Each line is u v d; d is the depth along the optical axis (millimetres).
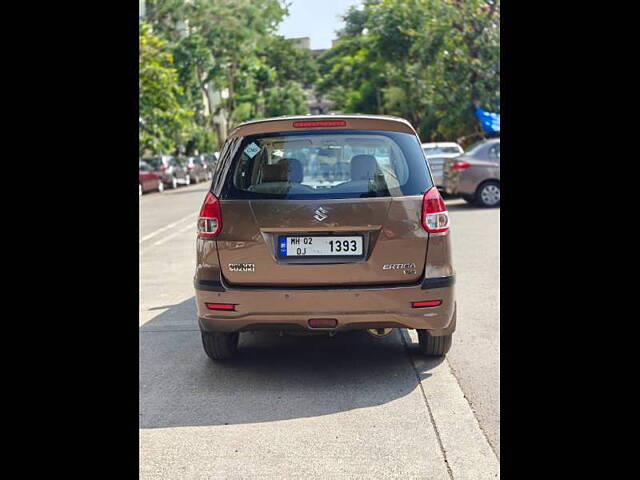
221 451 4070
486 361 5684
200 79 57094
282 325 5191
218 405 4832
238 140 5395
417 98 36562
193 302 8422
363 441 4156
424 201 5203
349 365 5703
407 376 5359
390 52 38188
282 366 5719
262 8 59281
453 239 13062
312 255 5137
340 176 5211
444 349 5742
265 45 62625
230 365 5773
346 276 5117
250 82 63938
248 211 5191
